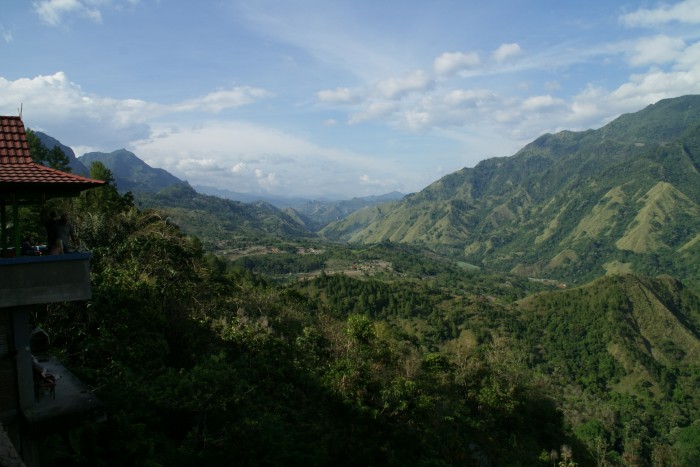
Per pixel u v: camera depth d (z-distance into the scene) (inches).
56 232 418.0
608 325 4886.8
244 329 1021.8
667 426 3415.4
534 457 1291.8
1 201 395.5
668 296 5521.7
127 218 1250.6
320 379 981.2
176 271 1125.7
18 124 410.3
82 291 412.5
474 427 1234.0
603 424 2955.2
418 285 5743.1
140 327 737.6
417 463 890.1
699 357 4628.4
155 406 584.4
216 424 606.9
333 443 807.7
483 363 1486.2
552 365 4394.7
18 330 400.5
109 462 460.1
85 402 430.0
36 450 412.5
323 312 2219.5
